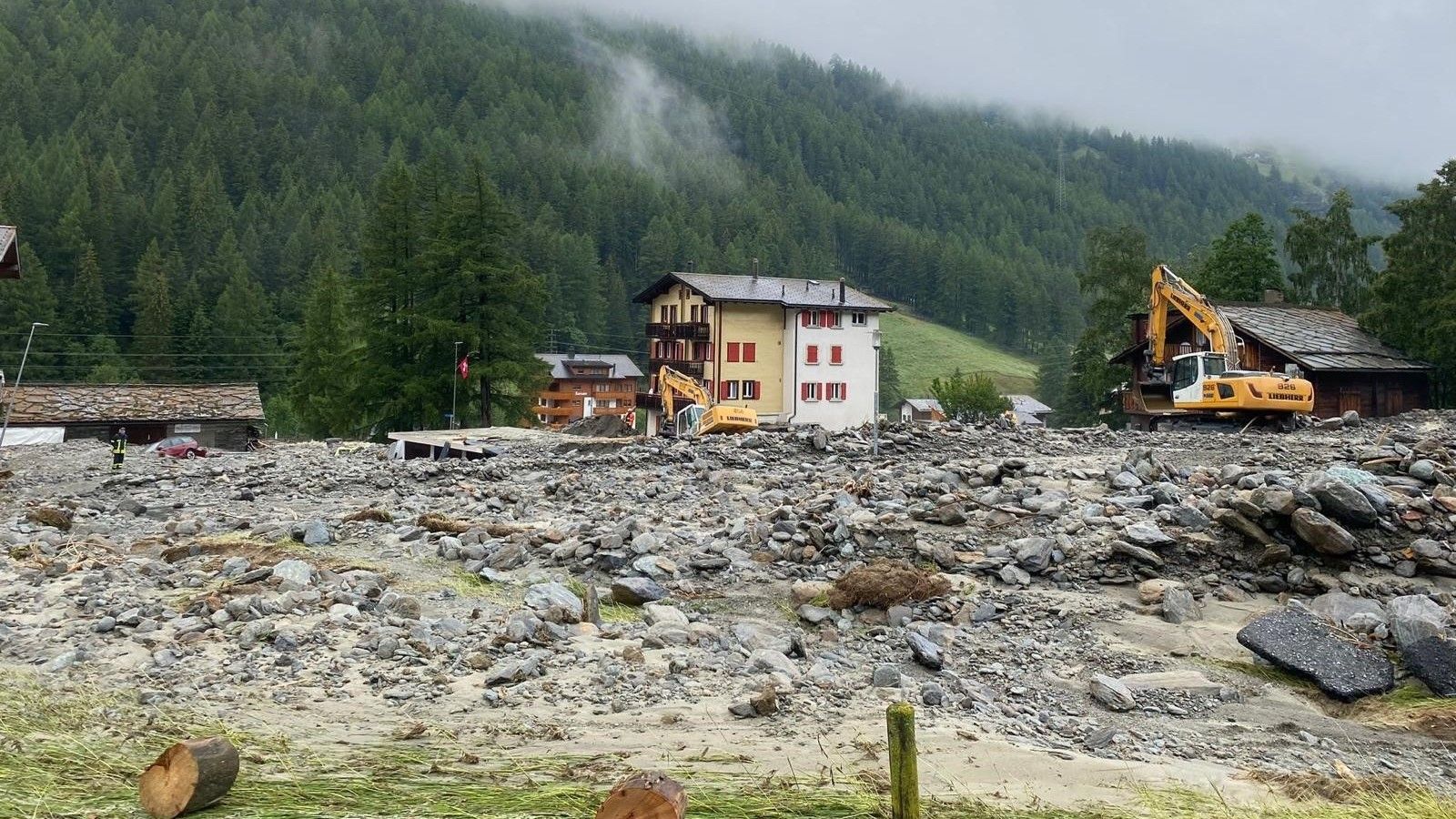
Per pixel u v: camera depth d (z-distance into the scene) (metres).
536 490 20.08
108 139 154.88
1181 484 16.72
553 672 9.12
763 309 66.50
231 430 47.72
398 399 50.03
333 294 69.94
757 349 66.38
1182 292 30.59
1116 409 57.69
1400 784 7.42
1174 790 7.05
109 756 6.23
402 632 9.86
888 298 185.75
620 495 18.86
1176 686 9.93
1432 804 6.96
